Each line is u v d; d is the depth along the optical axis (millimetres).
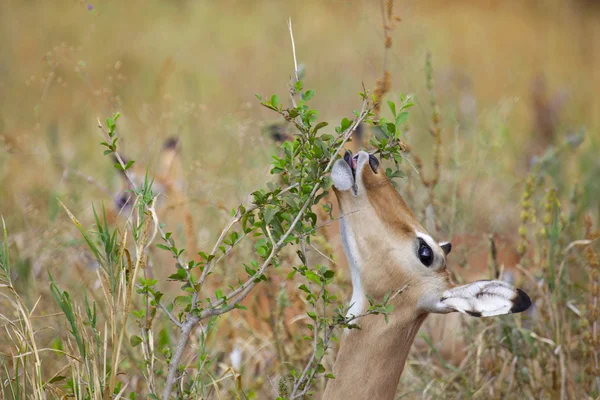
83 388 7012
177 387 6770
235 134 12977
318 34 25234
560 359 8648
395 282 6969
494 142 13352
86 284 9023
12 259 9711
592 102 23719
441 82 18516
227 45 24859
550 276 9047
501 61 26922
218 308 6980
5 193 13078
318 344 6984
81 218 11445
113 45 23562
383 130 6945
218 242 6605
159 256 10344
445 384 8945
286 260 9547
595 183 13930
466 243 10531
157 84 15828
